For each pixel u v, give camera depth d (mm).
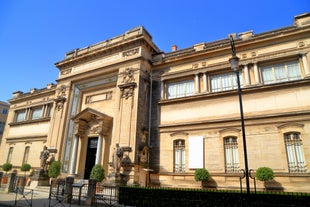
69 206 14094
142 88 22266
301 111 16188
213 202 11594
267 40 19031
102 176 19578
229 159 18047
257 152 16984
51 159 24984
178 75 22500
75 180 21141
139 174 19406
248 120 17953
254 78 18859
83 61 27656
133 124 20625
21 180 23375
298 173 15258
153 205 13148
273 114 17047
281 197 10305
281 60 18438
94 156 23453
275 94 17562
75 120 24484
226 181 17453
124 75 23141
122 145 20484
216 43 22000
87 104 26406
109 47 25078
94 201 14836
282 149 16219
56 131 26359
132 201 13953
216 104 19688
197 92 21000
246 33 20641
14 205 14445
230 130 18438
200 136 19562
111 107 24156
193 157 19281
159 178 20188
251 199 10766
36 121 33906
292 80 17375
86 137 24500
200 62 21922
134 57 23000
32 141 33125
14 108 38594
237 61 12211
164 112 22094
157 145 21281
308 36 17781
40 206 14039
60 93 28328
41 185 23469
